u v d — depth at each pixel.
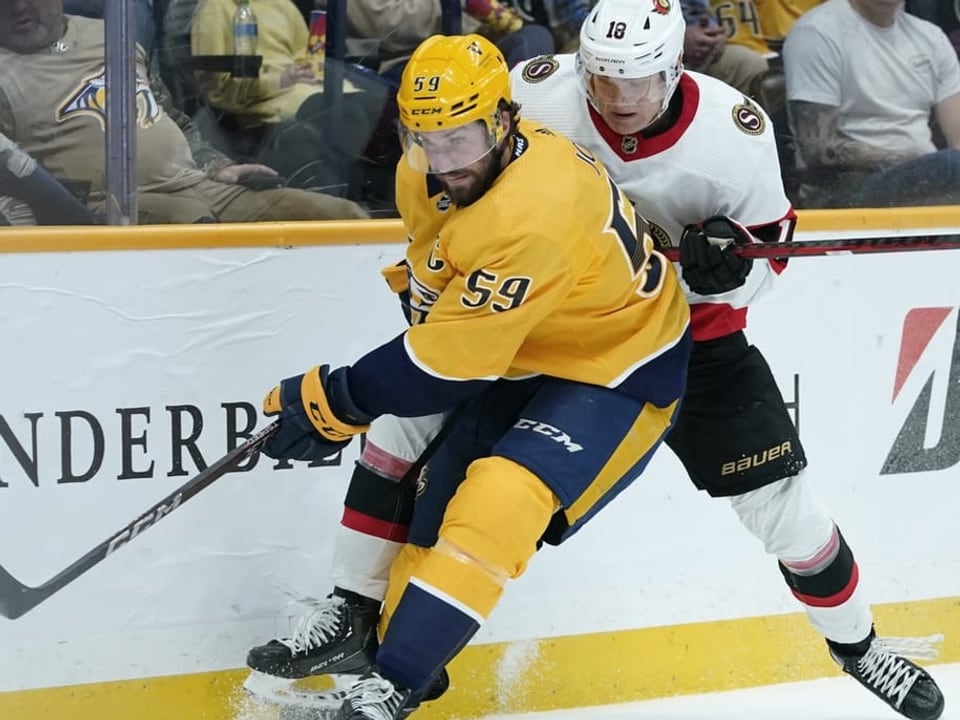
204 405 7.73
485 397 6.83
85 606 7.63
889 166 9.55
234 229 7.64
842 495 9.05
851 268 8.84
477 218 5.99
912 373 9.09
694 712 8.59
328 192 8.46
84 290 7.41
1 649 7.52
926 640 8.30
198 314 7.65
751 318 8.67
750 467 7.46
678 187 6.98
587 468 6.27
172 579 7.77
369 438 7.21
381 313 8.02
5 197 7.70
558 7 9.22
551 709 8.52
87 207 7.81
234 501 7.82
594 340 6.46
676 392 6.69
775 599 8.95
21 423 7.39
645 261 6.57
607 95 6.60
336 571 7.32
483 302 5.96
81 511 7.56
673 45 6.50
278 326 7.82
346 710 6.13
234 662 7.93
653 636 8.70
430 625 6.05
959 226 9.11
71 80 7.68
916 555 9.28
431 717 8.28
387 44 8.68
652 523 8.61
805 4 9.55
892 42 9.54
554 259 5.96
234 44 8.18
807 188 9.42
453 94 5.82
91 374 7.48
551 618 8.47
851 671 8.16
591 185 6.23
